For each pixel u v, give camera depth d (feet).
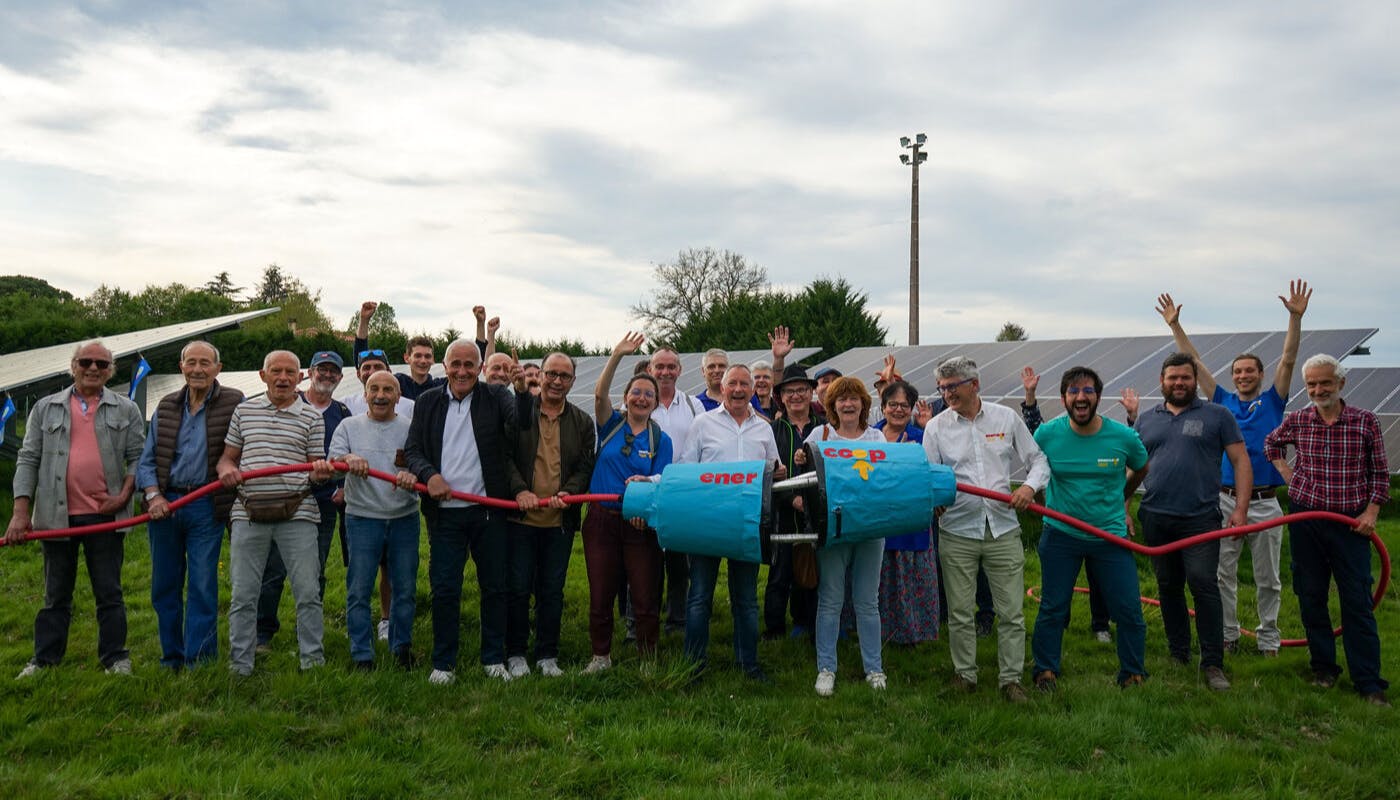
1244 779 13.88
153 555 17.95
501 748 14.74
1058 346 44.14
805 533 18.06
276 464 17.52
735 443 19.27
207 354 18.04
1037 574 29.12
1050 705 17.02
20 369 45.09
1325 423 18.45
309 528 17.95
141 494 18.43
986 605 22.97
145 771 13.12
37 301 137.59
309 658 17.78
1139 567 30.07
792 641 21.16
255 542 17.47
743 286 161.27
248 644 17.35
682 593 22.35
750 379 19.16
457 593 17.95
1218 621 18.43
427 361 23.75
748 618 18.30
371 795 12.80
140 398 48.11
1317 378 18.16
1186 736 15.64
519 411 18.53
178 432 18.02
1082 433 18.06
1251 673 19.25
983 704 17.08
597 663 18.58
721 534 16.70
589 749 14.58
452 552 17.87
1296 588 18.93
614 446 19.04
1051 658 18.20
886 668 19.47
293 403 18.44
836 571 17.92
